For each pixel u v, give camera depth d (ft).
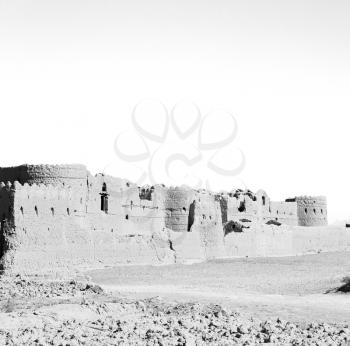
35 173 192.75
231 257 262.67
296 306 114.52
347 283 146.30
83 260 190.80
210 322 88.12
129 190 231.91
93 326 84.79
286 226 303.27
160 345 73.00
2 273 159.43
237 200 301.22
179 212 255.29
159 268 205.36
